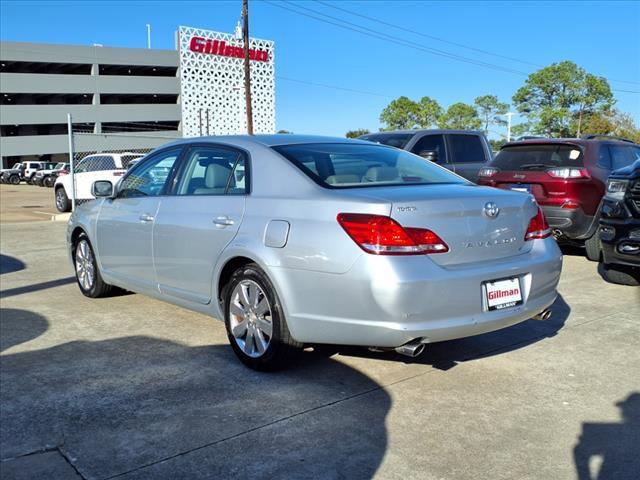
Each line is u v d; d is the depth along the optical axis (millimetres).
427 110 70000
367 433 3031
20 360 4074
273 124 70625
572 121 60594
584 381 3723
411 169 4203
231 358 4137
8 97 61000
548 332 4715
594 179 7582
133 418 3189
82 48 60469
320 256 3375
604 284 6465
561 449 2883
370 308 3225
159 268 4637
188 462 2748
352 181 3768
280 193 3758
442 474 2658
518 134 63969
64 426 3096
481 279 3398
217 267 4031
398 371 3883
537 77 61844
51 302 5711
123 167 15984
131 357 4152
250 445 2902
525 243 3801
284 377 3777
